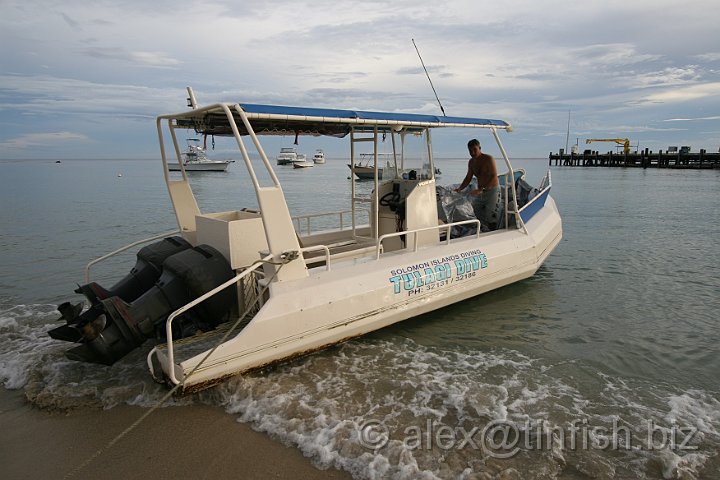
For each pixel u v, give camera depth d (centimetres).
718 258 1052
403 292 574
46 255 1184
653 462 365
